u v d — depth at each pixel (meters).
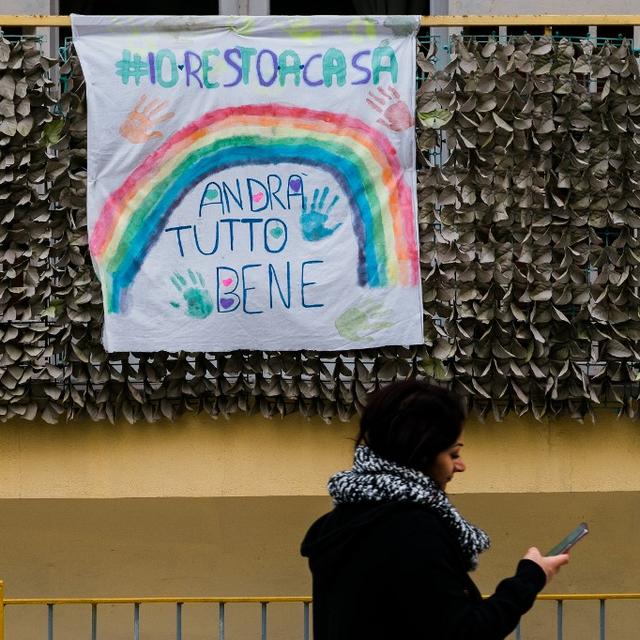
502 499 8.98
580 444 8.08
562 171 7.92
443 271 7.89
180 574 8.91
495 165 7.92
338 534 4.34
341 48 7.91
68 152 7.88
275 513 8.94
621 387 8.03
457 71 7.92
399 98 7.89
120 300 7.80
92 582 8.89
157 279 7.83
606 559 9.05
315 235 7.87
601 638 6.95
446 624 4.09
